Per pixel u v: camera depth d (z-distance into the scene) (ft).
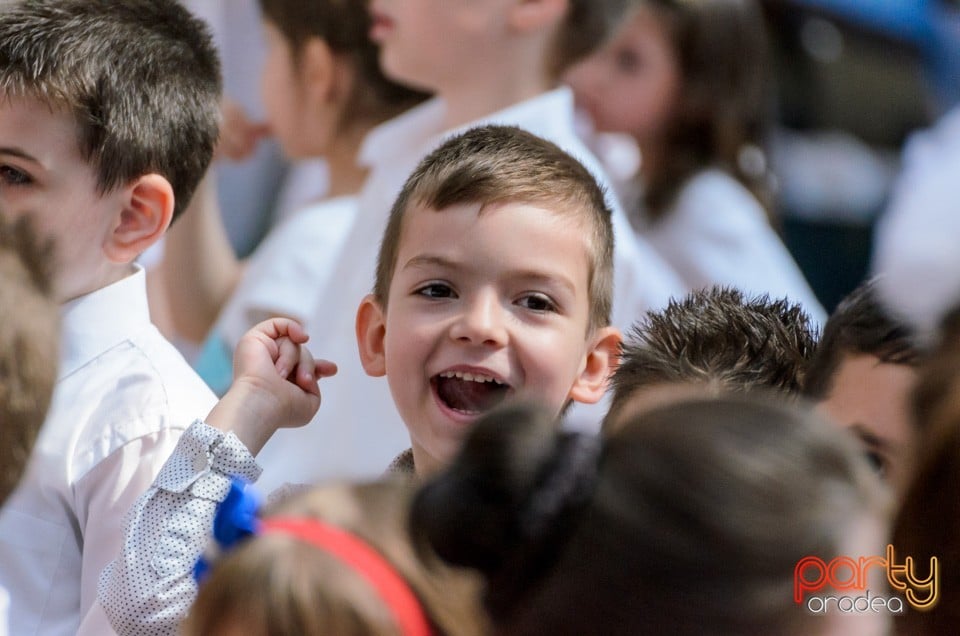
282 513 14.14
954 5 58.08
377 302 22.16
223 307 35.99
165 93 24.59
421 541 13.38
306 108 35.96
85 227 23.38
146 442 22.16
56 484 22.16
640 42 39.96
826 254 54.39
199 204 35.47
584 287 21.03
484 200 20.36
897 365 19.20
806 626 12.14
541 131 28.81
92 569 21.79
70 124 23.18
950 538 14.26
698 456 12.26
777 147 52.11
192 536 19.42
